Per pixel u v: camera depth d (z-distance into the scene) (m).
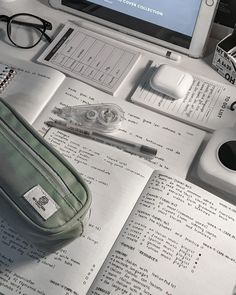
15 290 0.63
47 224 0.62
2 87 0.81
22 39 0.88
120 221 0.69
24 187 0.64
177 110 0.80
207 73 0.85
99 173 0.73
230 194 0.73
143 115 0.79
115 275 0.64
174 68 0.82
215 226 0.69
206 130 0.78
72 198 0.64
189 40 0.84
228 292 0.64
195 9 0.80
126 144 0.76
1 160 0.65
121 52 0.87
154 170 0.73
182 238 0.67
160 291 0.63
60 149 0.75
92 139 0.76
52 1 0.92
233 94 0.82
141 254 0.66
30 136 0.69
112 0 0.86
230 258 0.67
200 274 0.65
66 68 0.84
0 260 0.65
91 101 0.80
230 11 0.84
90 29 0.89
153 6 0.83
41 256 0.66
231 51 0.82
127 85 0.83
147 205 0.70
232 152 0.73
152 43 0.88
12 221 0.64
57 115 0.79
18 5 0.93
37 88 0.81
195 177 0.74
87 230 0.68
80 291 0.63
